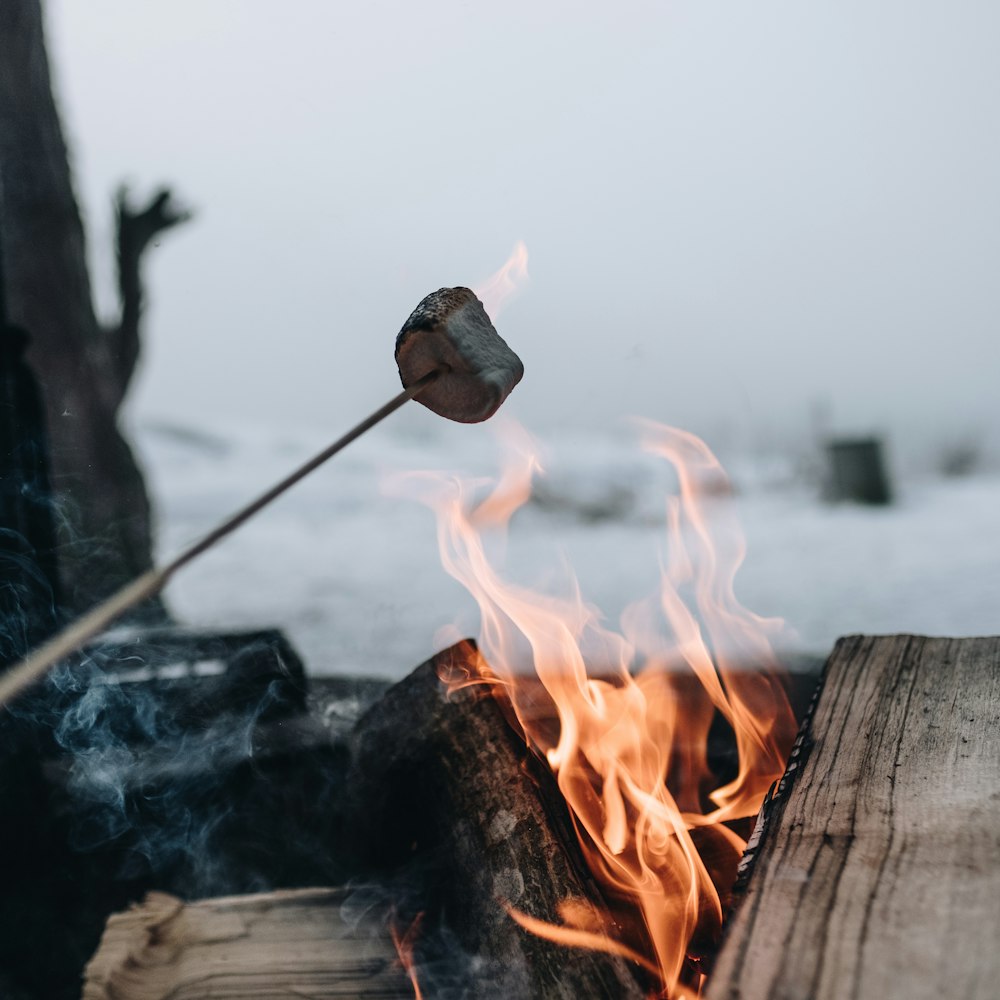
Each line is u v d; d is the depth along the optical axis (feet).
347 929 6.04
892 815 4.70
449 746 6.07
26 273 14.30
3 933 6.61
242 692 8.17
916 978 3.61
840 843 4.52
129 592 4.50
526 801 5.51
